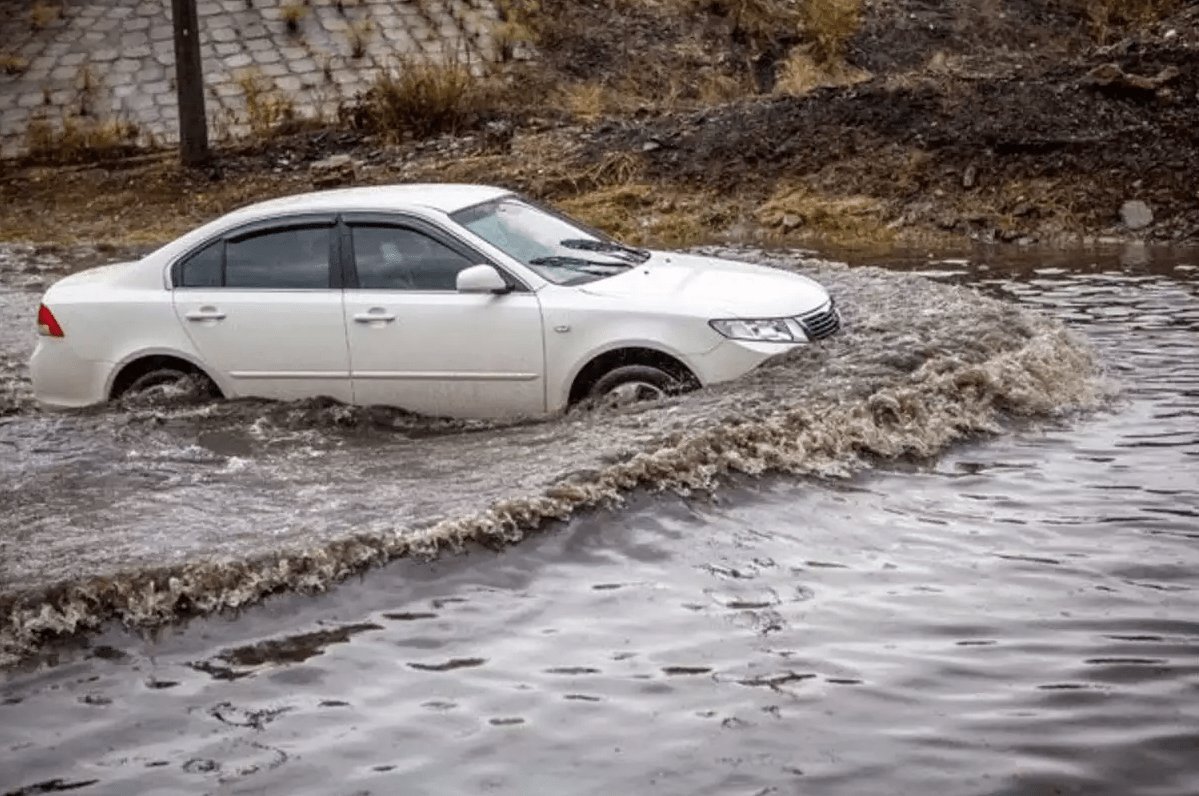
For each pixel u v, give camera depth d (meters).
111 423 10.76
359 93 26.75
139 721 6.18
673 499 8.61
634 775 5.57
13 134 26.83
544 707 6.18
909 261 18.03
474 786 5.53
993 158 21.00
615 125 24.38
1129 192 20.00
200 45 29.09
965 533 8.16
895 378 10.34
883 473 9.18
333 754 5.83
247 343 11.06
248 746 5.92
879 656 6.60
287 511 8.47
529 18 30.19
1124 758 5.61
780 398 9.91
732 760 5.67
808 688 6.29
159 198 24.08
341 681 6.50
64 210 23.83
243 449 10.03
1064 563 7.68
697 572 7.66
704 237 20.45
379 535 7.87
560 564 7.78
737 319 10.48
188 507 8.65
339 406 10.91
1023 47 30.52
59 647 6.93
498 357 10.62
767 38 30.38
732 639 6.82
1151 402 10.76
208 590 7.37
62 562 7.65
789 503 8.62
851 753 5.70
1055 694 6.17
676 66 29.28
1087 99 21.80
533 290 10.66
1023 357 11.20
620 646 6.77
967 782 5.45
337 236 11.07
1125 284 15.75
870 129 22.11
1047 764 5.57
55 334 11.41
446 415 10.82
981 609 7.11
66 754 5.91
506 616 7.15
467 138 24.92
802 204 20.92
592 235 11.81
